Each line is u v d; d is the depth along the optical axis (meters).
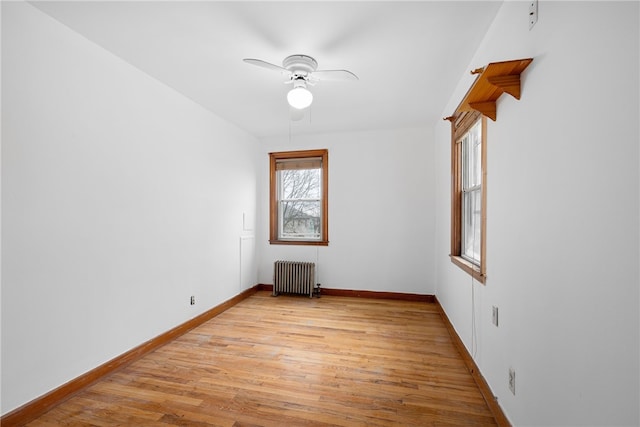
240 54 2.34
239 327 3.29
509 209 1.64
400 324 3.38
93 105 2.18
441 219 3.79
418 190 4.38
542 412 1.29
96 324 2.20
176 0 1.73
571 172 1.09
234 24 1.96
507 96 1.67
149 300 2.69
